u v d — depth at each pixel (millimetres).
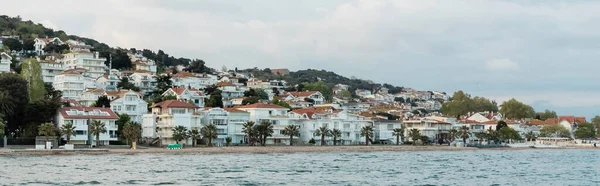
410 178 124250
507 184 117938
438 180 121688
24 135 199125
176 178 116438
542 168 156250
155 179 114375
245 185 108125
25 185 102688
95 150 186000
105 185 104938
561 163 176500
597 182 122875
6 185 102438
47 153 178250
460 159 188500
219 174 124938
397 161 172625
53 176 115625
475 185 115500
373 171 137750
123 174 121438
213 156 184000
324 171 135375
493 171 144625
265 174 126500
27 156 170125
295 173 129750
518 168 155125
